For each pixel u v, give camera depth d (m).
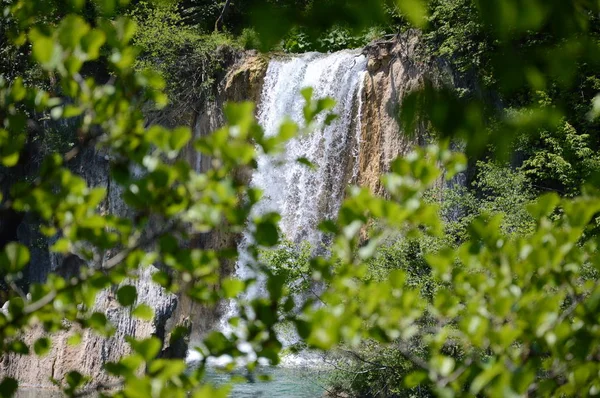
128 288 7.62
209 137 6.77
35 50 6.90
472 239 8.04
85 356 41.34
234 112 6.67
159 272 7.79
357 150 62.03
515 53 5.37
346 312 7.23
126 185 7.37
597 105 7.41
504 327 7.20
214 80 68.69
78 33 6.93
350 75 62.81
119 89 7.50
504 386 6.66
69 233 7.53
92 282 7.57
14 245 7.54
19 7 8.57
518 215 38.88
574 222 7.78
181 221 7.29
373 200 7.21
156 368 7.04
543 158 46.84
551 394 8.04
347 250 7.57
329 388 39.16
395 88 59.16
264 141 6.80
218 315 62.44
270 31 5.09
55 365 41.44
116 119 7.46
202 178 7.12
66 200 7.48
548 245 7.76
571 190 46.97
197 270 7.60
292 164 64.88
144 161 7.21
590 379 7.74
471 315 7.76
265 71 67.94
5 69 33.41
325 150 63.47
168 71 68.19
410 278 34.09
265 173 64.88
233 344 7.87
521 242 7.92
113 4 7.38
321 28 5.11
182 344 41.03
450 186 52.59
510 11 5.12
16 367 42.41
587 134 45.84
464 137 5.64
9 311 7.66
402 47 58.97
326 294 7.75
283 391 40.44
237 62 69.19
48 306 7.71
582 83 41.56
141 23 67.75
